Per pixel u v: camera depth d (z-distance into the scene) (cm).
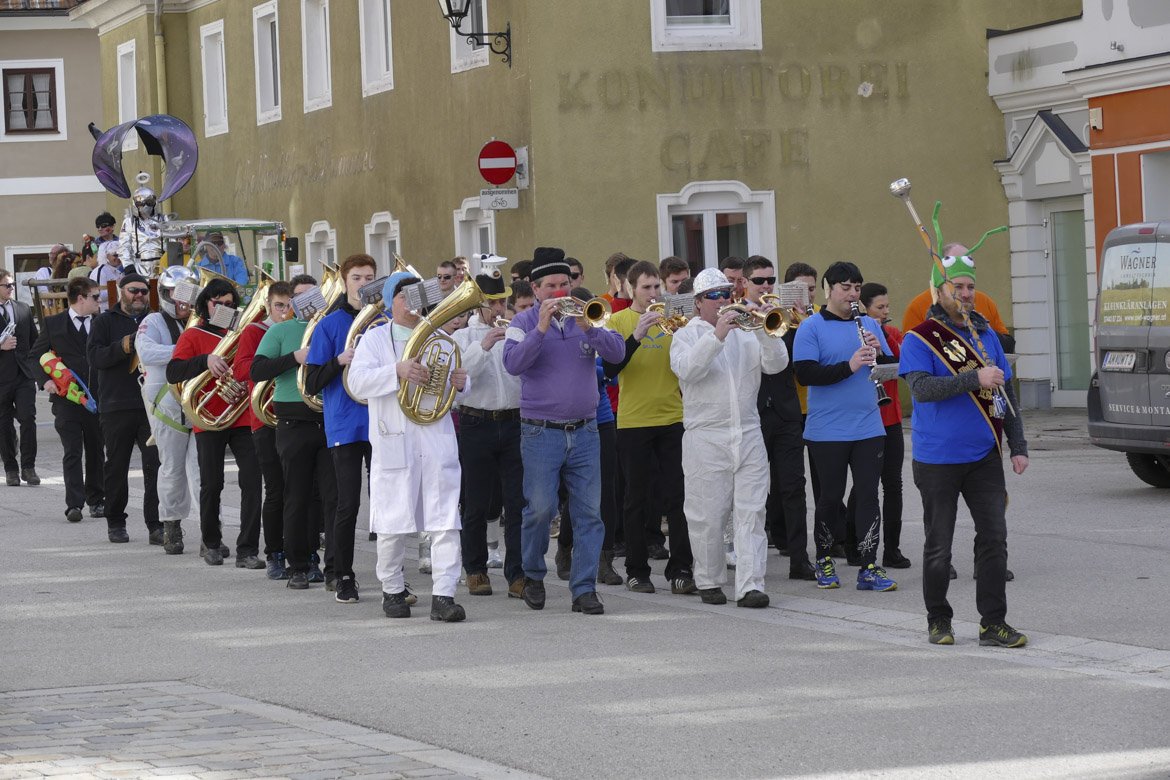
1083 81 3183
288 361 1684
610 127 3278
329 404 1641
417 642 1440
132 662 1377
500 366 1678
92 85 6825
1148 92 3084
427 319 1522
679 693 1213
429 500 1545
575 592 1582
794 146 3362
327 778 984
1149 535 1894
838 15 3381
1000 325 1984
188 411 1898
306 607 1639
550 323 1572
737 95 3331
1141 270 2227
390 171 3900
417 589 1755
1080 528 1966
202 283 2069
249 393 1856
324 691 1248
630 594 1680
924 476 1377
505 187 3306
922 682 1230
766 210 3350
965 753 1029
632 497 1680
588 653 1373
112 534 2164
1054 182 3359
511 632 1480
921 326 1373
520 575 1686
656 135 3297
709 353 1535
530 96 3262
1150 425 2212
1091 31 3225
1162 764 995
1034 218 3453
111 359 2123
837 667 1295
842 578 1731
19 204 6788
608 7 3272
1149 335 2205
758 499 1585
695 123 3316
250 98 4728
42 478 3023
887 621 1494
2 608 1655
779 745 1059
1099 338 2289
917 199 3431
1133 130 3120
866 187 3403
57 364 2345
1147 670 1256
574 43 3259
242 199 4812
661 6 3297
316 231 4322
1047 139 3356
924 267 3438
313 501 1789
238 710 1182
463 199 3562
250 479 1916
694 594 1670
